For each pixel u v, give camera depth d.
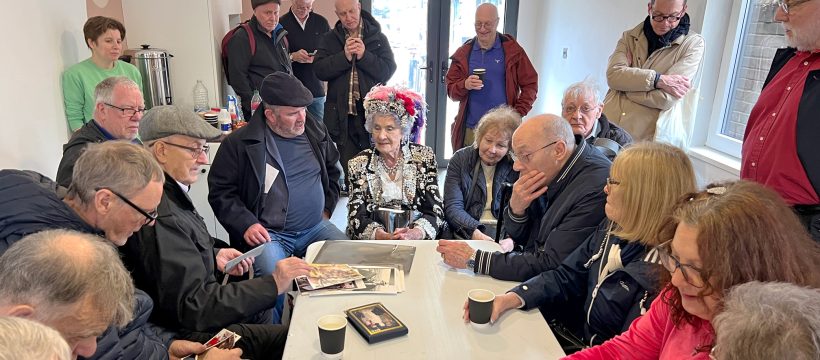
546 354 1.32
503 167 2.60
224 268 1.84
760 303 0.66
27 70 2.20
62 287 0.90
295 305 1.53
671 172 1.33
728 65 2.91
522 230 2.10
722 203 0.91
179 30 3.73
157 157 1.79
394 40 5.32
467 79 3.78
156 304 1.57
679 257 0.94
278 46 3.83
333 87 3.66
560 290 1.61
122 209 1.33
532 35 5.57
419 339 1.37
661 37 2.81
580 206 1.74
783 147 1.77
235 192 2.45
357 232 2.47
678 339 1.08
